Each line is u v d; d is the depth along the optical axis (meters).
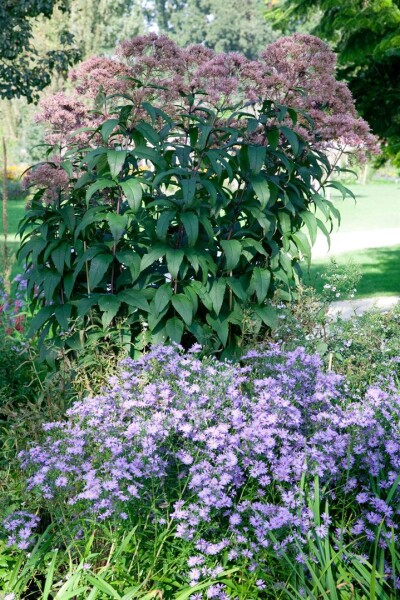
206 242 4.57
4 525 2.81
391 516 2.98
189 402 3.13
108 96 4.52
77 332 4.46
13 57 11.68
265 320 4.46
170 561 2.77
